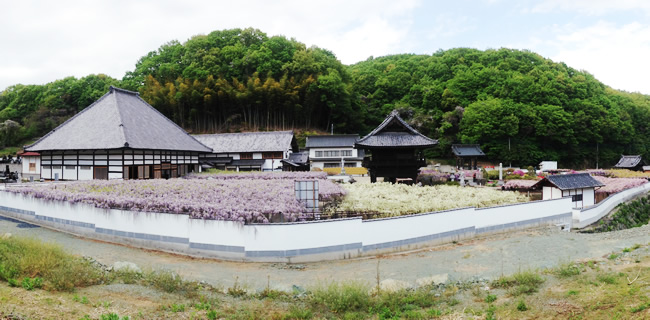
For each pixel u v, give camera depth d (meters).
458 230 17.23
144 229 14.60
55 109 85.75
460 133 79.12
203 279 11.21
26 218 18.48
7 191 19.62
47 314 7.15
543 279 10.55
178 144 37.22
